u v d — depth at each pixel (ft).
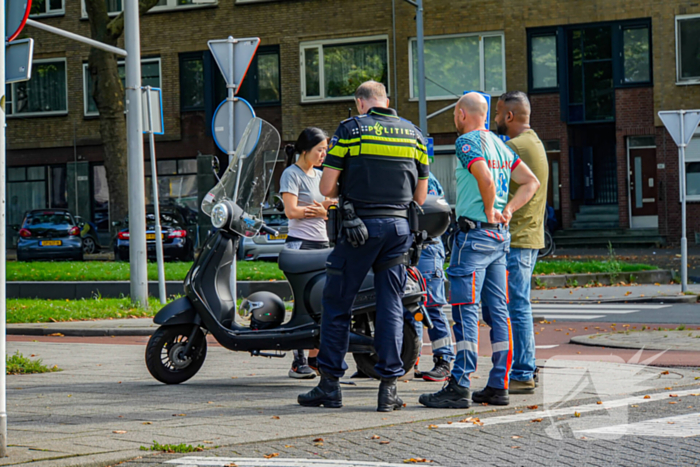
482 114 34.14
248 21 177.68
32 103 192.34
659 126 157.28
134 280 75.20
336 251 32.53
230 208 39.40
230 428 28.63
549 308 78.69
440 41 167.84
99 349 54.80
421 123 129.49
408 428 28.86
